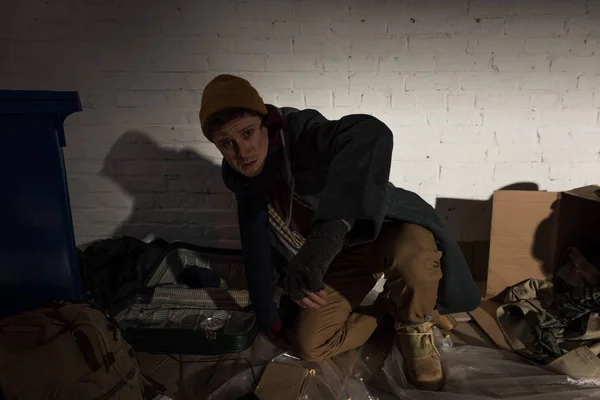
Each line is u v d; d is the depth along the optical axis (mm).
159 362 1529
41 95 1177
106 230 2219
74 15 1898
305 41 1886
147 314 1726
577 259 1694
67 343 1104
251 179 1257
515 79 1873
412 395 1323
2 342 1082
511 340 1593
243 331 1586
